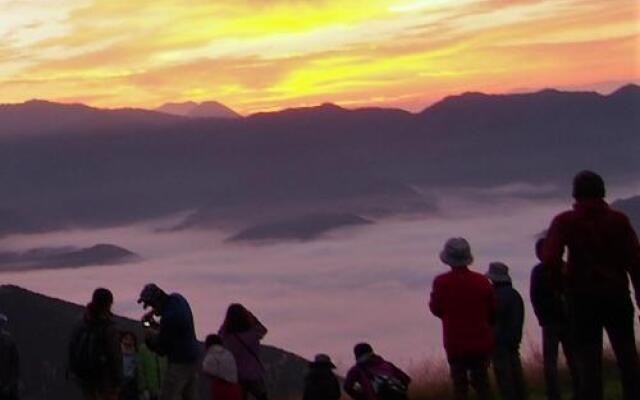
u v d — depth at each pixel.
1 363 17.38
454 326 14.84
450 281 14.88
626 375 11.17
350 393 15.62
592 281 11.09
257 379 17.55
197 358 17.17
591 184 11.25
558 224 11.29
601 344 11.28
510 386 15.88
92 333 16.22
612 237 11.11
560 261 11.23
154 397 17.91
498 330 15.90
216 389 16.75
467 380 14.92
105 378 16.22
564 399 17.84
